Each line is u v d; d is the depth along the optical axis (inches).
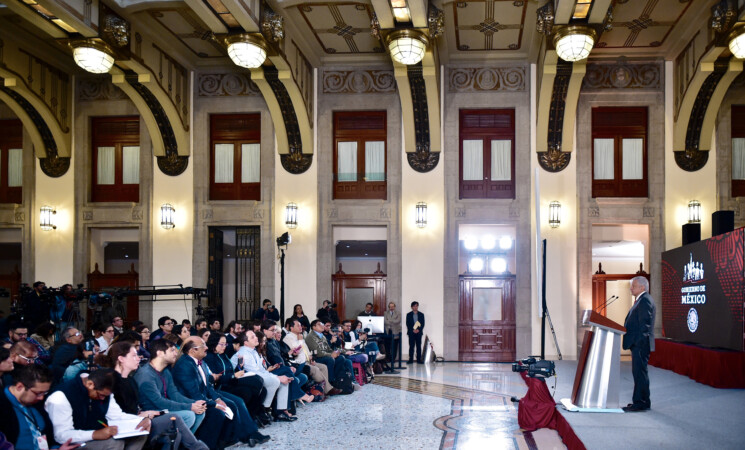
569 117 549.3
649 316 288.5
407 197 579.8
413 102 552.1
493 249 591.5
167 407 225.5
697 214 548.1
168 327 376.5
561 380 407.2
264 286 581.0
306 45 538.9
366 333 489.4
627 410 285.6
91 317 585.0
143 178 590.6
